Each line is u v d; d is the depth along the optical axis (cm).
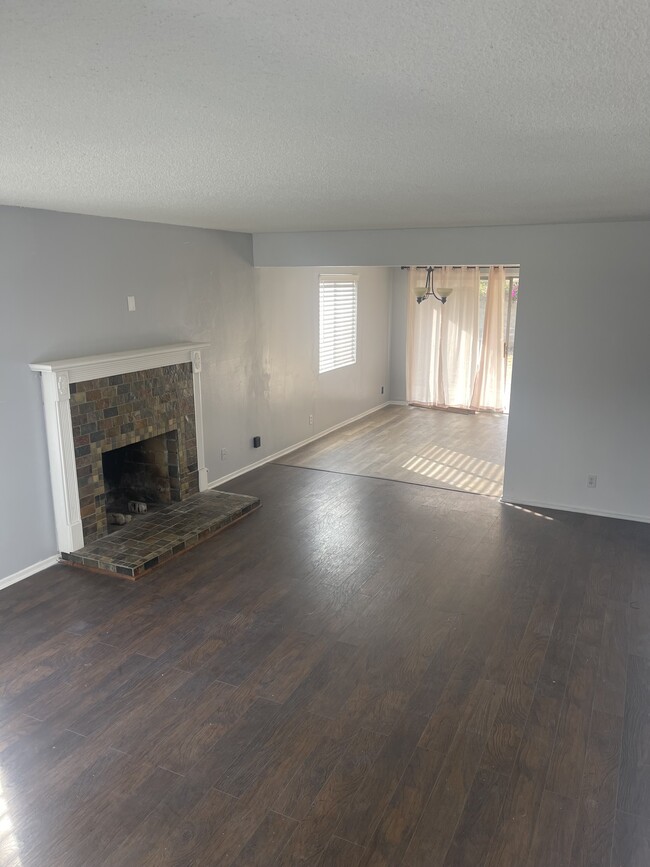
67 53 126
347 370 872
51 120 181
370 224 517
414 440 796
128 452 555
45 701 302
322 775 256
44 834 229
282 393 715
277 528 514
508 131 195
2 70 136
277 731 282
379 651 343
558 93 154
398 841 225
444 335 952
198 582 421
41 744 274
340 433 832
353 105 167
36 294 407
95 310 453
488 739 276
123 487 563
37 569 433
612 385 519
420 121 184
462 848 222
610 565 448
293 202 372
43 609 385
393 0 100
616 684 313
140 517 512
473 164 251
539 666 329
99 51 125
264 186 310
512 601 397
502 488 616
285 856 220
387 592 409
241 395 639
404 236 560
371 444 778
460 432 836
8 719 289
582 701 301
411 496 594
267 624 370
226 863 217
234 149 223
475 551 471
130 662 333
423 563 451
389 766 261
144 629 364
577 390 531
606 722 286
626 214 441
